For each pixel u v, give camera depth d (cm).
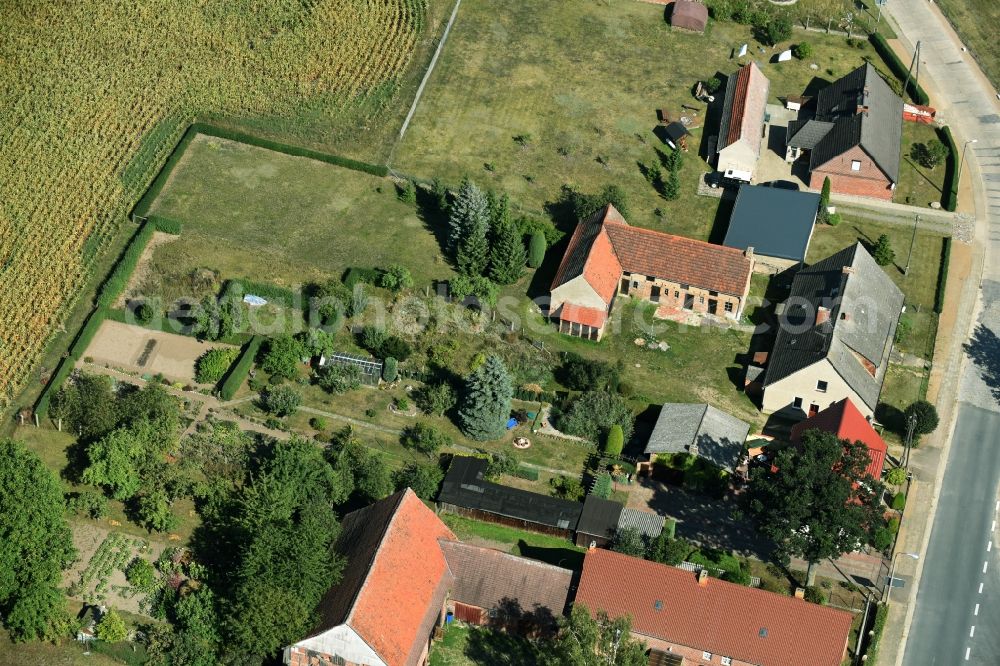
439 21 19338
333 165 16988
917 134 18000
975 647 12144
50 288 14975
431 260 15688
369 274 15238
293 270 15438
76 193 16188
